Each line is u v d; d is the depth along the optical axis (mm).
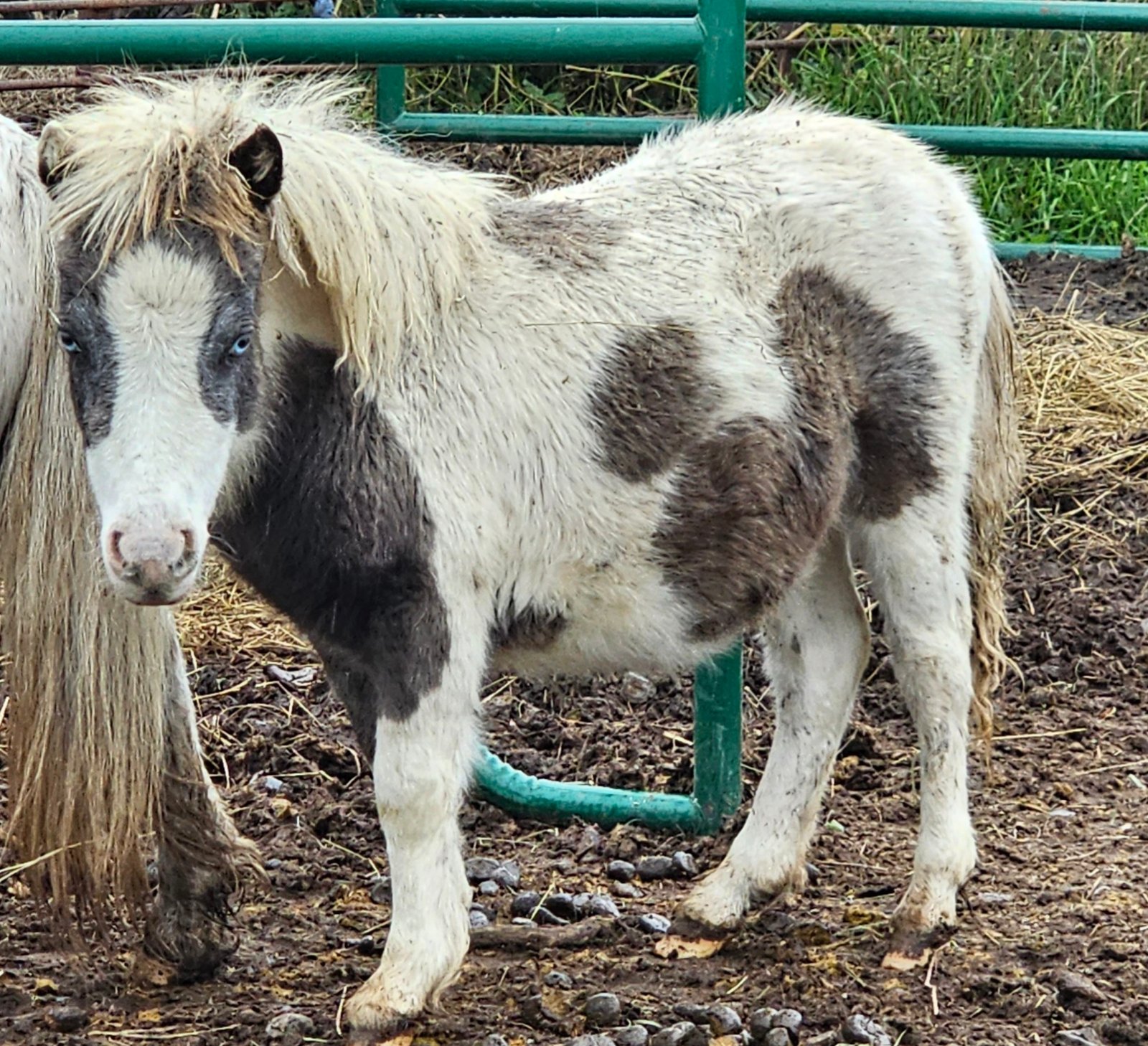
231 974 3584
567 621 3438
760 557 3514
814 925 3742
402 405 3152
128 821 3275
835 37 9328
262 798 4453
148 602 2689
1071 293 7754
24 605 3232
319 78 4461
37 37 3629
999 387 3928
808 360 3549
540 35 3766
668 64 4016
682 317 3422
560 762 4730
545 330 3312
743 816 4367
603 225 3520
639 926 3818
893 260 3654
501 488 3254
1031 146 6711
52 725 3258
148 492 2678
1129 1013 3381
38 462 3170
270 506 3148
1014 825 4305
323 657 3422
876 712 4977
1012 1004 3436
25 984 3535
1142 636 5328
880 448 3678
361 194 3084
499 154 8734
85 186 2807
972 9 6309
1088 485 6121
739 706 4262
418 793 3197
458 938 3328
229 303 2787
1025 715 4969
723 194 3609
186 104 3029
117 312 2721
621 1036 3305
